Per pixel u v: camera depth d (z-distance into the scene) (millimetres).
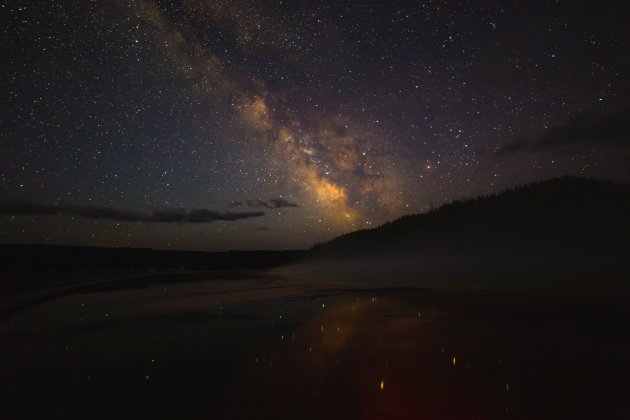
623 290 10102
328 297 10430
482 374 4387
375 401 3719
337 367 4688
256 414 3449
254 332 6496
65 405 3643
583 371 4426
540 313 7465
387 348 5461
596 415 3383
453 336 6039
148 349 5496
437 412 3492
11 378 4352
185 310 8562
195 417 3434
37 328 6805
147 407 3598
